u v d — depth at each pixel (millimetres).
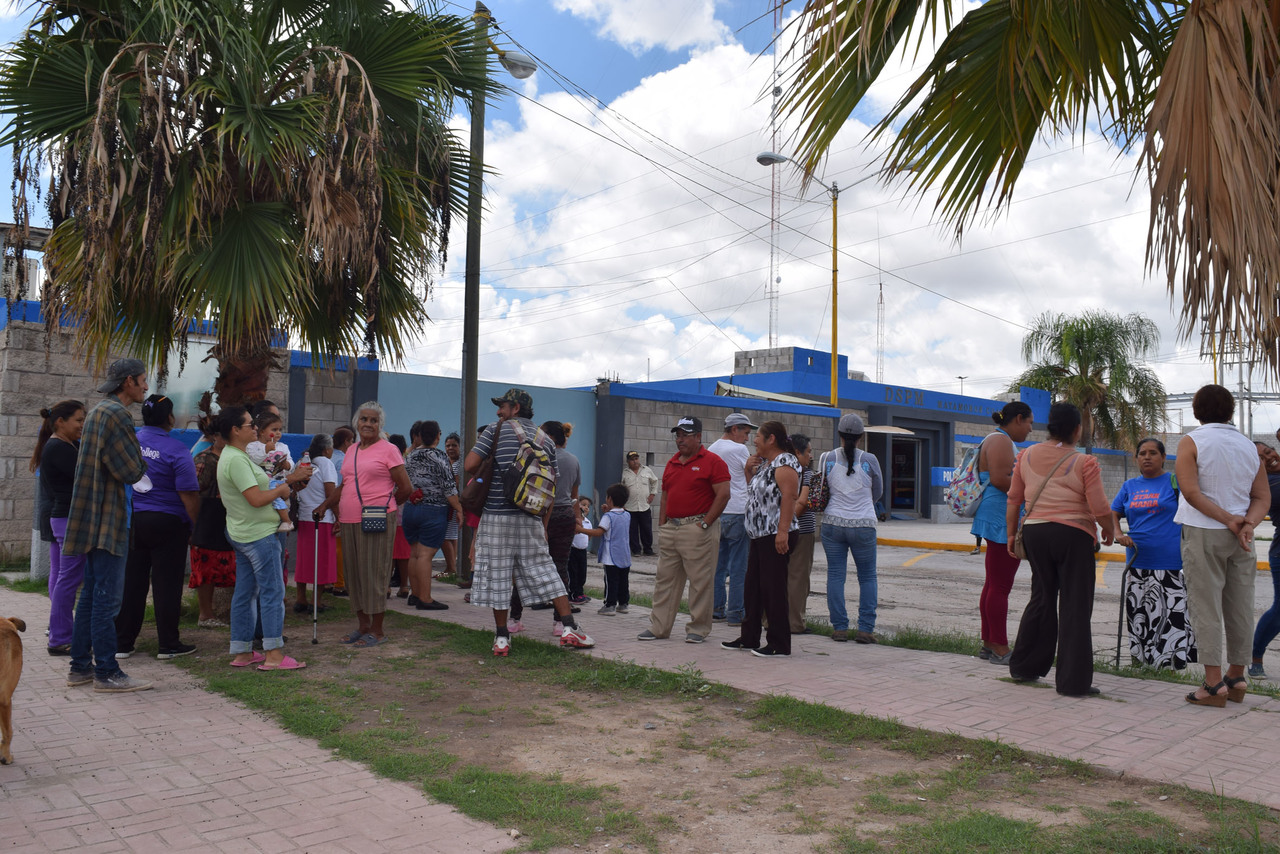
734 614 8117
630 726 4941
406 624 7777
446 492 8672
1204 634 5184
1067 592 5520
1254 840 3213
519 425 6734
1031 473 5754
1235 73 2730
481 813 3590
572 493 8469
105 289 7078
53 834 3359
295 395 13195
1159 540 6559
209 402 7875
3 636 4152
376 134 7211
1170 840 3219
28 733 4660
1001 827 3373
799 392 29703
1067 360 30812
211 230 7316
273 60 8078
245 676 5906
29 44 7125
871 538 7434
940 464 31719
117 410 5496
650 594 11195
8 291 10859
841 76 4074
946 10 4004
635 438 17516
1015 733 4621
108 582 5504
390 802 3738
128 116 7195
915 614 10266
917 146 4602
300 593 8414
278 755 4359
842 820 3543
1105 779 3979
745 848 3285
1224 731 4672
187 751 4398
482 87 8883
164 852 3207
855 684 5750
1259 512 5137
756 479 6844
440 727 4891
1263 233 2672
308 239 7102
